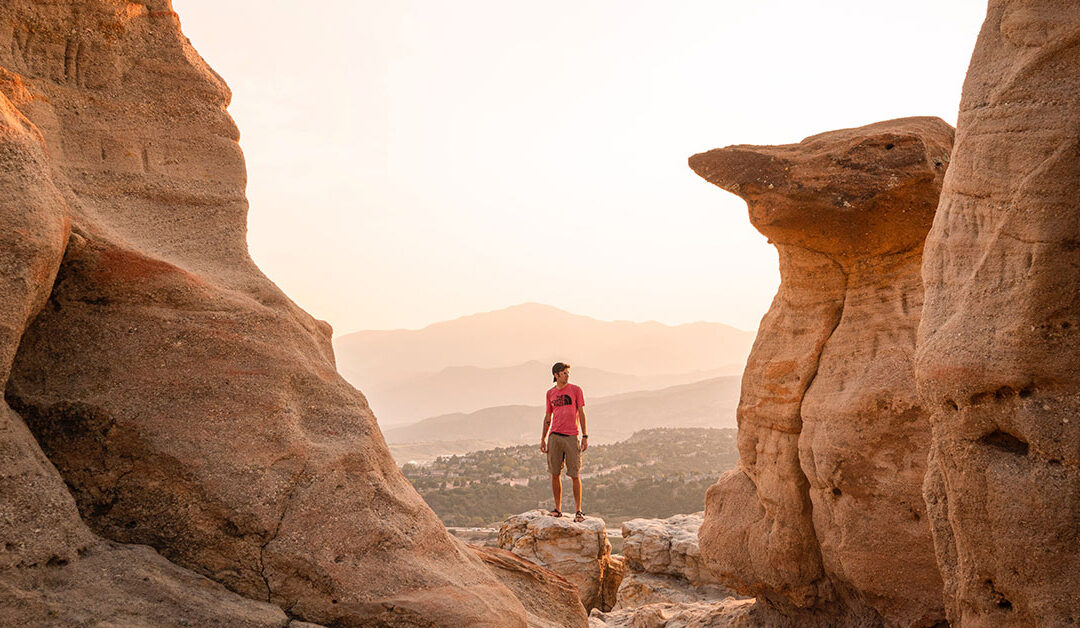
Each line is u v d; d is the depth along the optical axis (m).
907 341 6.38
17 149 3.69
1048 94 4.11
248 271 5.03
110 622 3.43
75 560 3.64
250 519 4.09
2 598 3.25
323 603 4.09
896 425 6.21
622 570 12.84
